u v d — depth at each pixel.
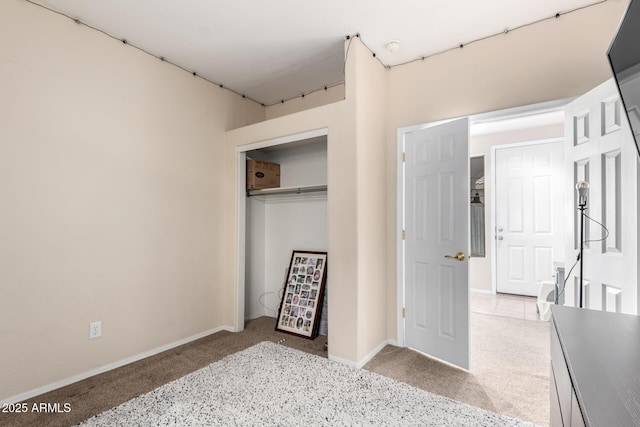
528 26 2.35
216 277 3.31
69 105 2.27
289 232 3.78
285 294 3.48
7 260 1.98
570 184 2.20
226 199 3.41
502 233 4.89
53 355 2.16
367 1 2.13
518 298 4.62
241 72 3.13
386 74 2.98
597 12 2.12
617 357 0.79
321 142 3.57
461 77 2.62
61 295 2.21
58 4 2.16
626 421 0.53
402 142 2.89
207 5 2.18
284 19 2.34
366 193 2.61
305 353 2.73
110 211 2.48
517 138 4.76
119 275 2.52
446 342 2.52
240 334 3.23
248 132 3.24
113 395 2.07
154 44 2.65
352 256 2.50
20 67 2.04
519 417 1.83
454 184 2.50
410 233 2.84
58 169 2.21
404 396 2.04
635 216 1.67
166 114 2.89
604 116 1.91
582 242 1.89
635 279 1.67
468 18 2.29
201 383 2.21
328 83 3.39
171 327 2.88
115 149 2.52
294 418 1.81
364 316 2.56
